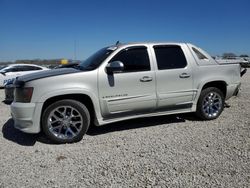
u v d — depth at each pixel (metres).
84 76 5.64
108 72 5.81
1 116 7.98
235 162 4.44
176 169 4.23
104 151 5.05
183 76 6.52
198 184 3.78
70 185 3.84
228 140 5.45
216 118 7.12
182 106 6.67
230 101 9.36
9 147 5.38
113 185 3.81
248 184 3.76
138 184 3.82
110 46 6.50
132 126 6.63
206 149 5.02
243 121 6.79
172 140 5.54
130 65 6.07
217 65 7.01
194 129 6.27
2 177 4.11
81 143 5.56
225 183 3.79
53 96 5.45
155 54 6.35
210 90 6.92
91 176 4.09
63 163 4.57
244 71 8.23
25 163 4.61
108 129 6.45
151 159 4.62
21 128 5.54
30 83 5.41
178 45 6.67
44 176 4.12
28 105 5.37
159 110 6.46
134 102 6.07
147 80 6.14
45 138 5.89
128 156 4.78
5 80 14.95
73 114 5.62
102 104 5.81
